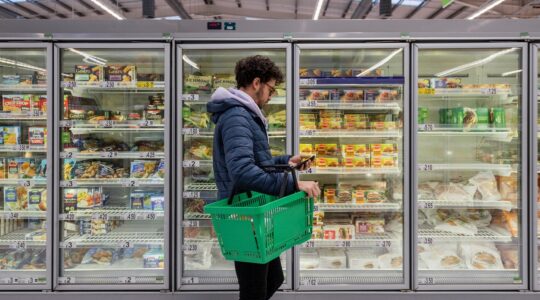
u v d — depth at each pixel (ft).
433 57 10.48
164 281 8.96
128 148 10.12
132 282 9.07
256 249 5.17
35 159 9.71
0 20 9.20
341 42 8.94
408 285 9.00
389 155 9.54
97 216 9.12
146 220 10.91
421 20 9.24
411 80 8.93
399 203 9.58
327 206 9.46
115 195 10.55
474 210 10.34
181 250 9.02
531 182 8.88
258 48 8.93
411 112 8.95
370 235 9.87
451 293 8.94
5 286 9.00
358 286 9.00
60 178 9.15
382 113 10.11
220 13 31.35
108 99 10.66
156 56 10.06
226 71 10.59
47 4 25.67
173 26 9.29
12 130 9.37
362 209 9.39
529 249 8.95
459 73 10.55
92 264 9.71
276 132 9.15
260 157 5.61
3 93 9.80
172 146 8.96
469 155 10.82
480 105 10.54
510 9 27.02
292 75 8.96
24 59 10.20
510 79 10.36
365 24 9.30
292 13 31.37
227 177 5.81
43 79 9.50
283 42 8.96
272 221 5.28
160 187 10.47
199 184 9.84
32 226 10.09
